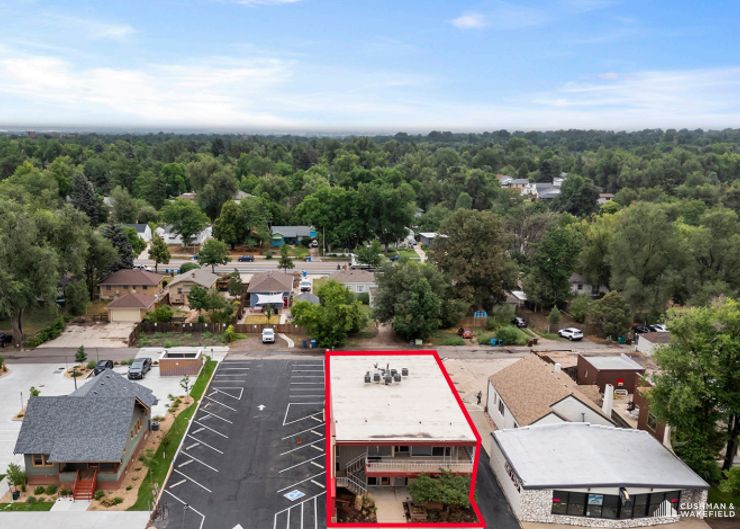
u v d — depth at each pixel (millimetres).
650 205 76688
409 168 197875
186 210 109500
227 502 32219
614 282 75938
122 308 66688
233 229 111562
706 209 119938
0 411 42594
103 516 30500
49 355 55562
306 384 50031
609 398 42281
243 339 62406
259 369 53531
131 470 35219
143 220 128125
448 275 73062
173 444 38531
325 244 115938
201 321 66062
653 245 73125
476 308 77125
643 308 71312
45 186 120125
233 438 39844
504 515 32000
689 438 34406
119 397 35062
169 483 33969
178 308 73750
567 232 79438
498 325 70125
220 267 97750
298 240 123375
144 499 32219
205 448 38312
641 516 31578
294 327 64875
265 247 118938
